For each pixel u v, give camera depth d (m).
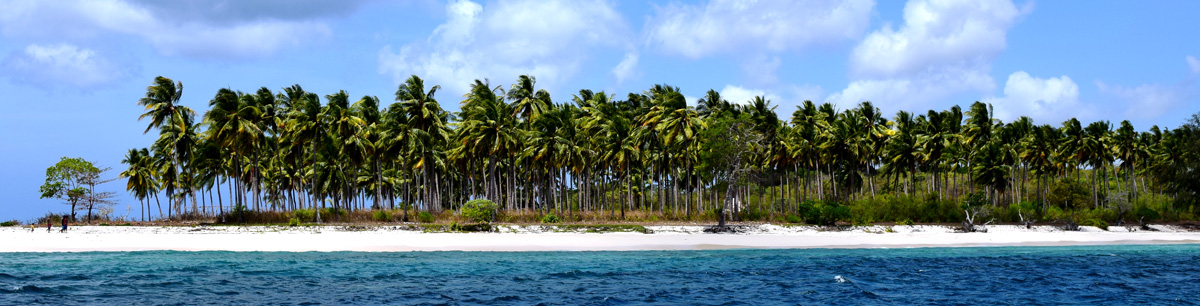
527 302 30.16
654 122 78.12
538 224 60.41
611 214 77.31
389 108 71.56
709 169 75.50
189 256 43.12
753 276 37.59
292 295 30.62
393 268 38.94
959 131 95.69
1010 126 94.12
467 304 29.55
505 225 59.38
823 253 48.72
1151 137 107.12
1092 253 50.12
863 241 56.25
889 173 104.31
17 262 39.50
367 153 74.50
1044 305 30.75
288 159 88.25
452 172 100.44
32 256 42.38
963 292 33.44
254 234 54.12
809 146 84.62
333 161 93.38
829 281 36.16
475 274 37.12
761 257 46.00
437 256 44.44
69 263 39.31
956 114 97.81
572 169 91.12
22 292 30.28
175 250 45.94
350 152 71.12
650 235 56.78
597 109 83.06
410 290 32.28
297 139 67.75
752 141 76.19
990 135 95.44
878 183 124.88
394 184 111.69
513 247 49.38
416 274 36.88
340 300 29.75
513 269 39.16
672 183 95.38
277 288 32.19
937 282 36.19
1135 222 75.25
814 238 57.38
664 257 45.41
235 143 66.88
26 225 65.69
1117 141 99.56
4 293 29.88
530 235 55.53
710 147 74.06
